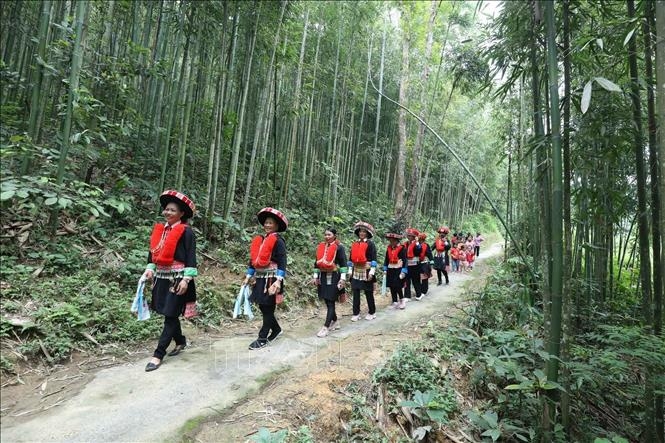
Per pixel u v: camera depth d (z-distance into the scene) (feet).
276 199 29.94
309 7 28.43
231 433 7.91
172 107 20.85
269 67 23.62
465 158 59.31
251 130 32.50
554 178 9.00
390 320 18.54
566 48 10.41
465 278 34.71
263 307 13.35
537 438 9.73
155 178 23.72
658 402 9.97
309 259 24.63
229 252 21.01
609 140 10.80
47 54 16.79
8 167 16.56
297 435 8.08
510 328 16.14
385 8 39.99
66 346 10.88
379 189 58.59
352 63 39.60
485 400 11.92
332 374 11.00
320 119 41.01
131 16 23.68
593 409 12.44
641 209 11.22
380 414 9.71
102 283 14.38
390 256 21.65
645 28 9.90
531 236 17.92
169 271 11.15
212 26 21.81
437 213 70.95
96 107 16.43
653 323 10.55
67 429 7.56
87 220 17.87
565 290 10.22
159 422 8.06
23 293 12.48
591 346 14.16
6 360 9.59
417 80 46.32
